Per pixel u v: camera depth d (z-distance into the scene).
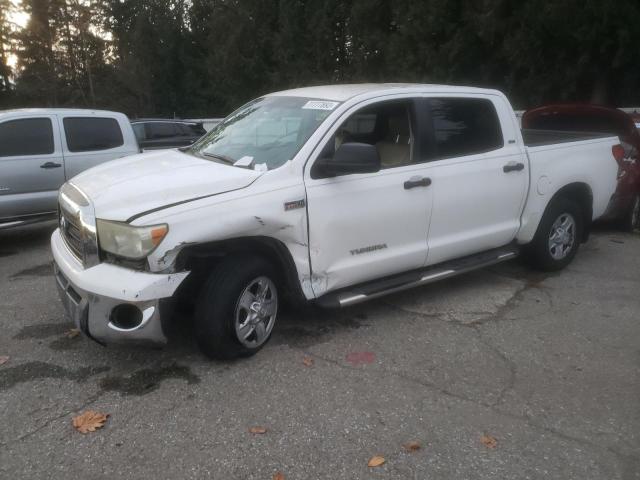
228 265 4.14
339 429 3.55
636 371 4.30
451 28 19.45
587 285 6.09
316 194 4.41
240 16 33.16
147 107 45.38
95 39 50.31
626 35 14.64
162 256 3.79
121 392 3.92
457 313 5.30
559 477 3.17
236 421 3.62
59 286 4.39
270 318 4.47
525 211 5.89
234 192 4.10
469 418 3.68
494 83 19.58
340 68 28.84
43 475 3.13
